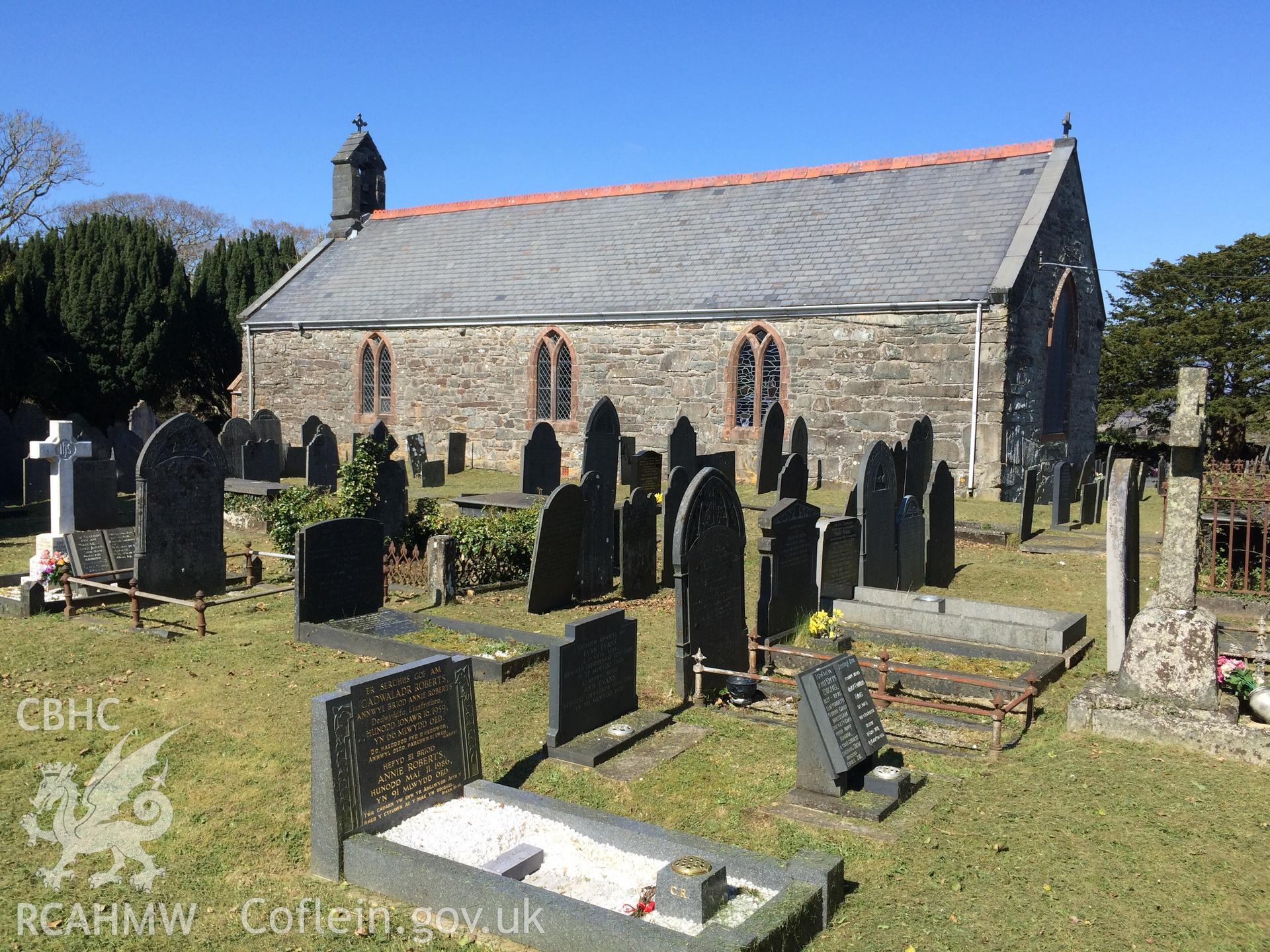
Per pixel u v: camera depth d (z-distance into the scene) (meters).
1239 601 11.76
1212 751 7.17
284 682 9.00
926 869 5.71
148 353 35.34
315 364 31.81
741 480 24.94
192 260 60.16
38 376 32.81
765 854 5.73
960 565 15.16
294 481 25.06
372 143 35.59
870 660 8.89
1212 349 37.47
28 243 36.16
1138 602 11.02
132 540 12.84
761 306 24.19
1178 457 7.66
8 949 4.91
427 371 29.80
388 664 9.58
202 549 12.39
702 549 9.00
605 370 26.80
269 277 40.00
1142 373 39.16
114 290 34.94
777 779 7.09
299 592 10.36
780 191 28.11
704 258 26.80
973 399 21.80
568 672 7.65
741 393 25.12
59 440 12.70
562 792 6.92
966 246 23.08
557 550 12.02
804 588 10.70
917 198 25.41
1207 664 7.50
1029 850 5.90
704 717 8.48
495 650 9.59
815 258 24.95
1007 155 25.28
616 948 4.64
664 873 5.05
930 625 10.63
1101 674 9.02
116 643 10.20
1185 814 6.26
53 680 9.01
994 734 7.77
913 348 22.48
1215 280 38.50
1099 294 28.47
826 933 5.07
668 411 25.95
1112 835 6.04
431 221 33.94
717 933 4.61
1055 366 25.41
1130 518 9.43
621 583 13.05
